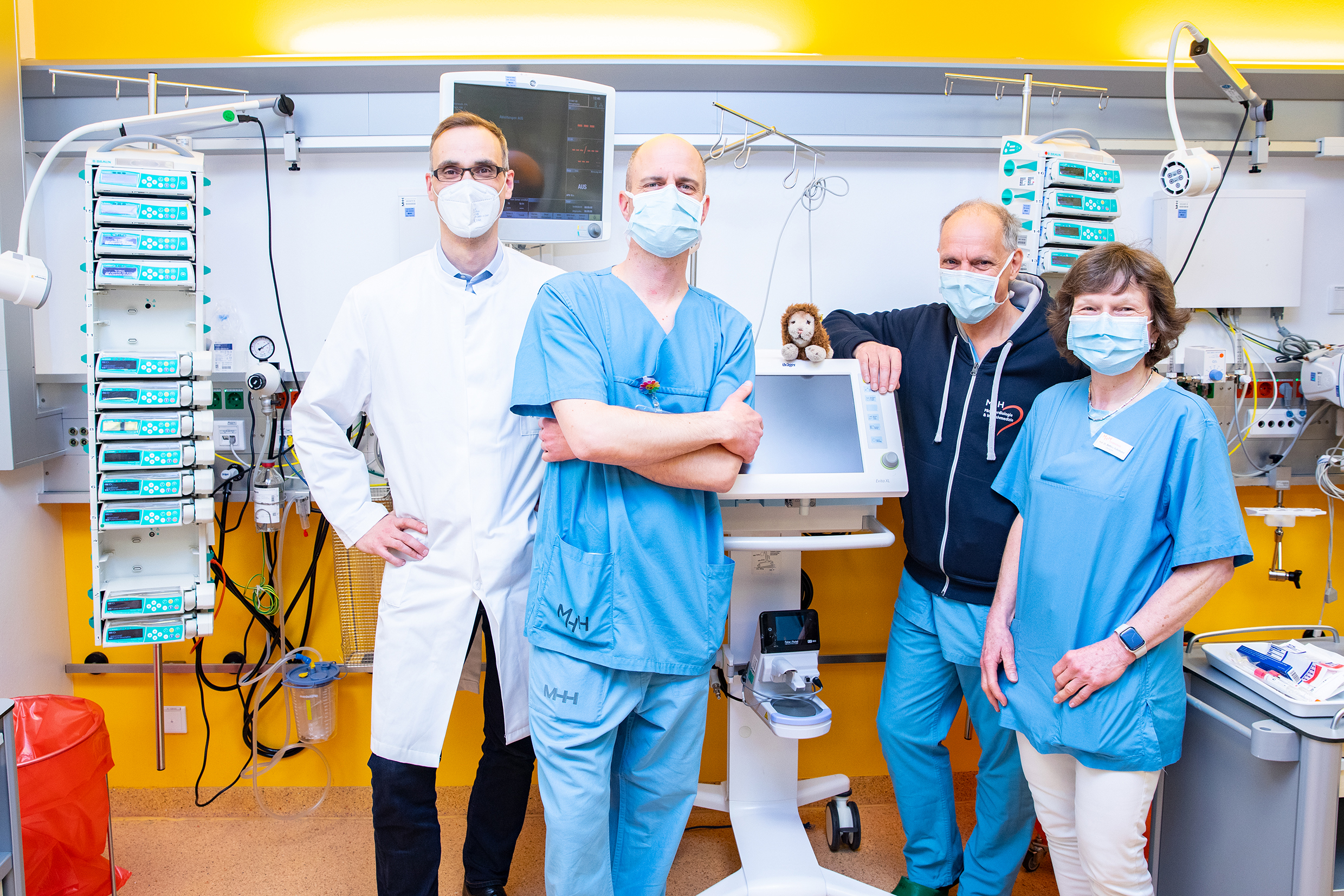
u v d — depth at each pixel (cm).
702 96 216
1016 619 147
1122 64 216
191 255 175
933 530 169
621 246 222
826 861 202
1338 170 235
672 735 141
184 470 181
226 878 193
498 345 160
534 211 191
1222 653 162
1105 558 134
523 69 209
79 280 217
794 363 167
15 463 197
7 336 195
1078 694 132
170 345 184
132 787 225
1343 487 228
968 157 226
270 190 217
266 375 202
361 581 213
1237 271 225
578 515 135
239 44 216
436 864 160
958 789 235
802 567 224
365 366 162
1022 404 162
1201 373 218
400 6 217
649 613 133
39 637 212
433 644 156
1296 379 226
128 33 214
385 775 154
